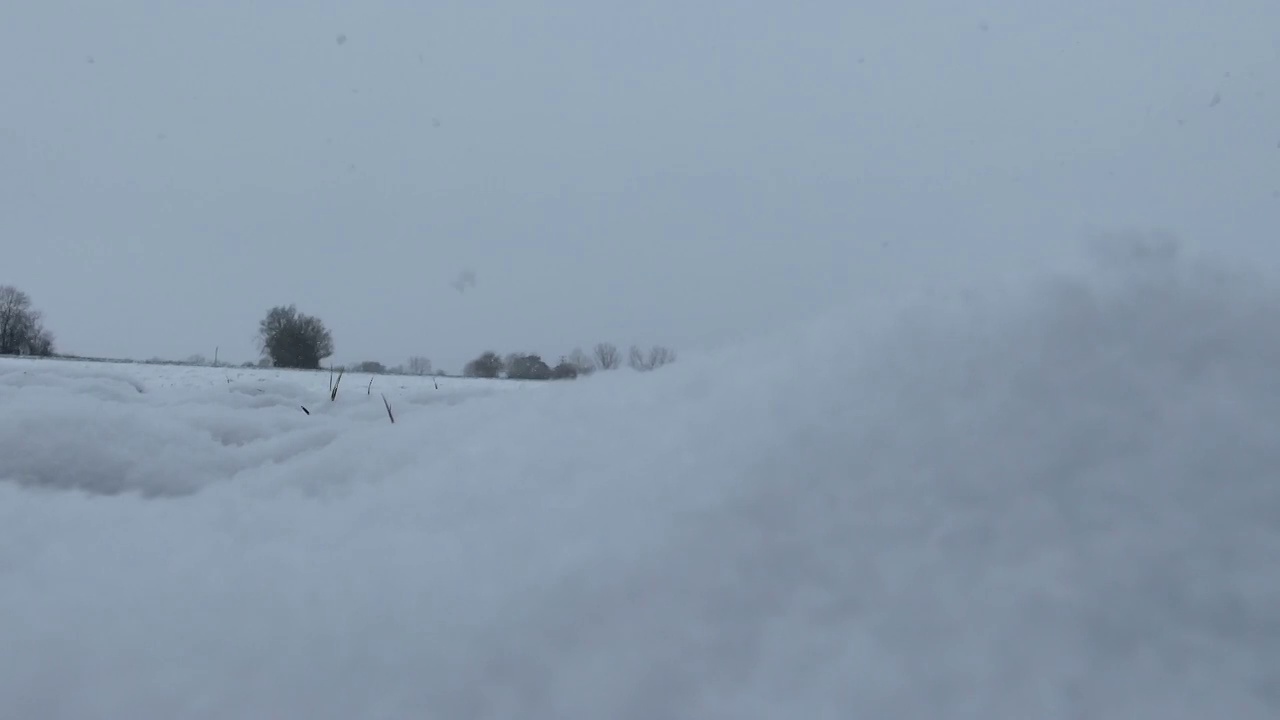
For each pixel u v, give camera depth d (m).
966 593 1.03
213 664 1.09
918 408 1.30
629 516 1.25
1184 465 1.13
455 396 3.66
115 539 1.54
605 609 1.08
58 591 1.31
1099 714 0.88
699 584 1.10
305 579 1.27
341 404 3.62
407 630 1.10
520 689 0.99
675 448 1.41
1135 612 0.98
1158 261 1.43
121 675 1.08
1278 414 1.17
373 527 1.46
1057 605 0.99
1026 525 1.10
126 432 2.42
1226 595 0.98
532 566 1.19
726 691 0.95
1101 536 1.06
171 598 1.26
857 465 1.23
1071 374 1.28
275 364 27.55
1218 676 0.90
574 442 1.61
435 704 0.98
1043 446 1.19
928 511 1.14
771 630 1.02
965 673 0.93
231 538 1.51
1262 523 1.05
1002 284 1.50
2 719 1.02
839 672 0.96
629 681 0.98
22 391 3.29
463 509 1.45
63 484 2.16
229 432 2.89
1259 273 1.40
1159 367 1.26
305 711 0.99
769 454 1.29
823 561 1.10
